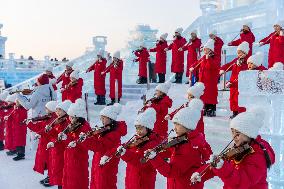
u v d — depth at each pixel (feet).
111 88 41.65
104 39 75.87
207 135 24.89
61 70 64.34
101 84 43.09
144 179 14.87
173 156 12.67
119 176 23.35
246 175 9.79
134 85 45.88
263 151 10.24
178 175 12.48
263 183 10.27
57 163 21.25
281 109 18.61
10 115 32.55
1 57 116.67
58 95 49.29
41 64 114.62
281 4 53.16
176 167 12.45
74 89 38.24
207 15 63.36
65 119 21.58
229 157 10.15
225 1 74.33
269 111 18.69
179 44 42.14
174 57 42.42
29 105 29.96
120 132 17.24
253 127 10.25
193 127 12.71
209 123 26.61
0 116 36.04
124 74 59.57
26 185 24.07
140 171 14.82
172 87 38.60
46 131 21.95
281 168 17.71
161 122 25.18
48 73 40.86
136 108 36.68
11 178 25.67
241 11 58.70
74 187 18.69
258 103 19.08
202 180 11.45
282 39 33.35
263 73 18.74
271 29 50.90
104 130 16.88
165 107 25.17
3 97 37.04
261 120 10.51
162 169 12.46
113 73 41.27
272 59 34.14
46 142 24.56
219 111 30.07
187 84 38.17
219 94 32.45
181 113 12.74
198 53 39.17
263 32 51.96
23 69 110.83
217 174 9.92
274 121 18.69
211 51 27.89
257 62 22.15
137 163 14.49
